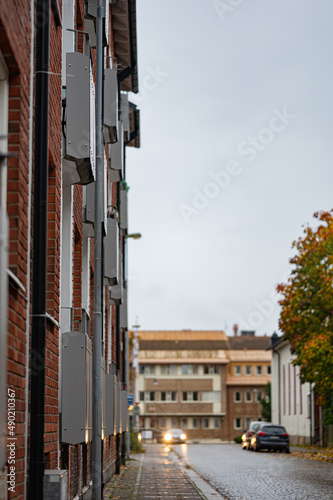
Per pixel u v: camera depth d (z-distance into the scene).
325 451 49.00
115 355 29.08
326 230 43.75
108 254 19.88
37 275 8.79
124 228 31.23
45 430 9.85
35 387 8.67
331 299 43.38
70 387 11.75
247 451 56.19
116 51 29.66
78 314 14.91
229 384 113.69
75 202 14.43
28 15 8.70
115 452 28.70
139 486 23.05
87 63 11.74
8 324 7.41
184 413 112.25
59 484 8.60
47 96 9.12
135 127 38.50
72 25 14.50
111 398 20.36
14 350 7.75
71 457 13.78
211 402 112.69
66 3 14.50
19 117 8.12
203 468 34.12
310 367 44.88
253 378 114.19
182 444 81.00
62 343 11.84
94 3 15.98
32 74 9.03
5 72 8.02
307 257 44.06
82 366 11.80
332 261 43.31
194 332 120.31
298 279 44.69
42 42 9.16
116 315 29.09
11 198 8.02
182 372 113.25
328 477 28.42
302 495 21.27
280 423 80.06
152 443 89.62
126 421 31.98
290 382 75.19
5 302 6.31
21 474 8.23
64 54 14.34
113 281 20.06
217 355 114.12
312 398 62.62
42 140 9.02
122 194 31.70
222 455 48.53
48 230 11.01
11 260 7.95
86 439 12.05
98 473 12.86
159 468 32.75
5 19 7.25
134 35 28.75
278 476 28.98
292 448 57.94
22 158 8.26
